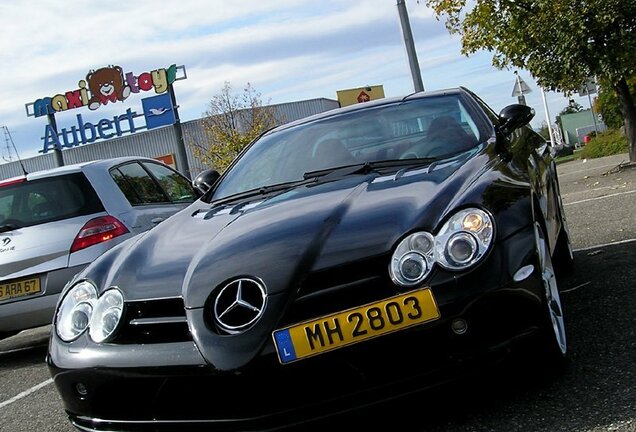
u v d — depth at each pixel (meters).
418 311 2.68
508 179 3.11
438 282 2.69
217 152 39.94
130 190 6.48
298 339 2.68
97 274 3.34
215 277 2.88
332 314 2.70
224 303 2.81
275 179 4.04
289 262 2.82
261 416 2.71
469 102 4.20
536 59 14.40
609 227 7.11
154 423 2.87
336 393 2.71
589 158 25.36
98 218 5.95
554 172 5.22
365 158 3.87
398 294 2.70
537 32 14.15
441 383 2.69
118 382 2.89
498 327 2.71
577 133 46.44
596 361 3.24
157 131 47.31
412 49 15.49
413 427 2.91
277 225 3.11
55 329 3.22
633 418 2.62
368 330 2.68
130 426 2.92
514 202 2.92
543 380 3.12
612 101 24.00
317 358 2.68
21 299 5.80
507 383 3.14
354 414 2.74
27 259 5.80
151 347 2.86
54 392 4.80
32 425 4.05
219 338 2.73
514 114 4.11
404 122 4.10
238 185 4.20
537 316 2.80
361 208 3.06
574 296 4.51
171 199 7.12
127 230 6.04
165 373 2.78
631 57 13.57
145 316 2.98
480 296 2.67
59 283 5.79
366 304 2.70
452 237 2.75
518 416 2.82
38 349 6.73
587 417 2.70
